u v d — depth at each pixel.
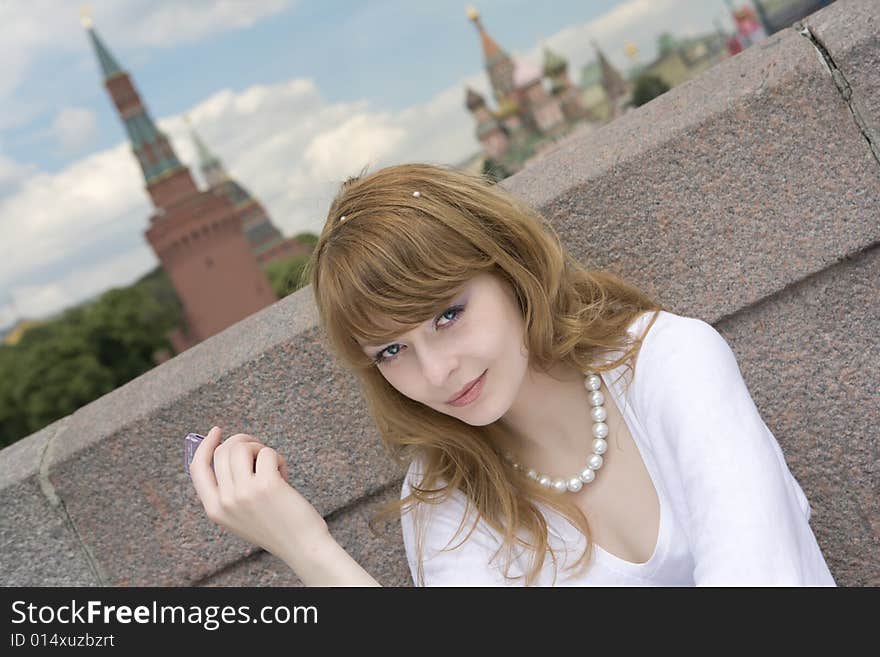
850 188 1.65
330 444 1.84
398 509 1.66
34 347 64.50
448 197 1.27
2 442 63.34
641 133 1.72
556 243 1.51
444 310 1.24
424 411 1.45
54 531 1.89
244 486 1.36
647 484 1.40
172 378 1.89
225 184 81.12
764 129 1.64
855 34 1.58
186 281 76.69
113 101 83.38
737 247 1.71
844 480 1.83
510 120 83.12
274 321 1.86
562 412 1.43
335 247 1.22
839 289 1.74
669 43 76.81
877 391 1.77
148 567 1.92
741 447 1.18
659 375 1.30
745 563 1.07
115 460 1.85
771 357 1.79
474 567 1.48
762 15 70.50
